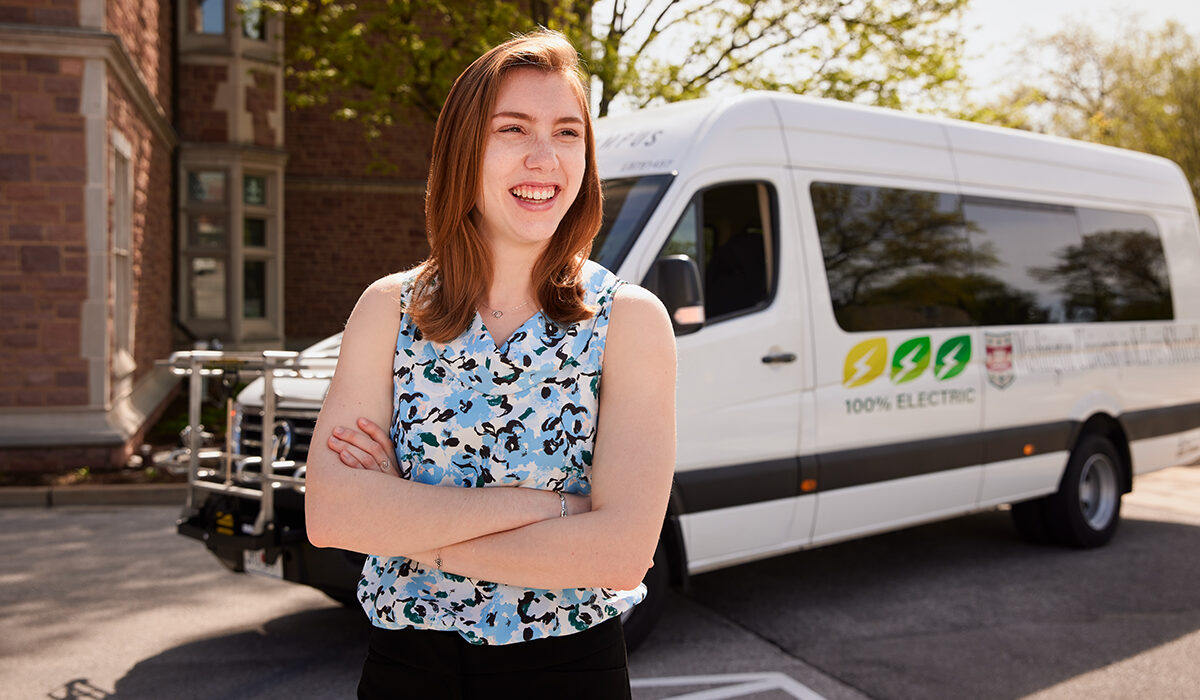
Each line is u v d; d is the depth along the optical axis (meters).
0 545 6.63
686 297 4.23
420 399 1.58
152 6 11.91
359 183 16.33
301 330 16.28
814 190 5.22
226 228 14.31
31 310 8.66
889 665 4.46
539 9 11.43
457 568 1.53
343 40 10.82
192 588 5.67
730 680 4.27
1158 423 7.20
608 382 1.59
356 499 1.52
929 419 5.64
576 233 1.62
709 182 4.78
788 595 5.66
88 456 8.66
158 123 11.97
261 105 14.54
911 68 11.28
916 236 5.69
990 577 6.05
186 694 4.09
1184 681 4.25
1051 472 6.43
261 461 4.35
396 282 1.65
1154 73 24.69
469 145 1.55
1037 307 6.37
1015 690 4.15
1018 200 6.37
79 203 8.72
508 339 1.57
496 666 1.54
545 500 1.55
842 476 5.16
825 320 5.14
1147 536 7.24
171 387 13.52
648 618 4.47
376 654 1.60
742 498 4.75
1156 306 7.32
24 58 8.57
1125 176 7.27
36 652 4.57
